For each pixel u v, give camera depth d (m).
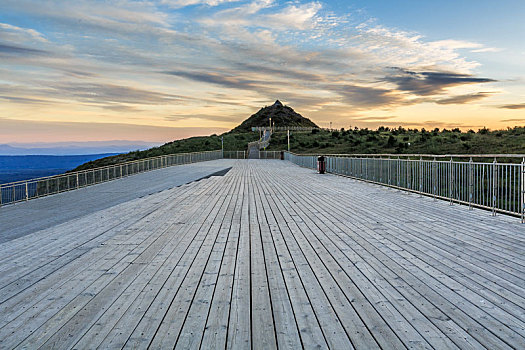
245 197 11.06
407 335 2.67
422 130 77.00
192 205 9.57
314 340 2.62
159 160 27.81
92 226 7.05
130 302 3.34
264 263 4.50
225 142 88.75
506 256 4.64
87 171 15.68
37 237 6.20
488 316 2.96
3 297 3.51
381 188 13.23
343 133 83.44
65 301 3.39
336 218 7.48
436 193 10.02
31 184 11.66
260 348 2.53
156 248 5.30
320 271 4.16
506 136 49.34
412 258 4.62
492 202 7.56
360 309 3.13
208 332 2.76
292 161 38.16
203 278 3.98
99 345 2.59
